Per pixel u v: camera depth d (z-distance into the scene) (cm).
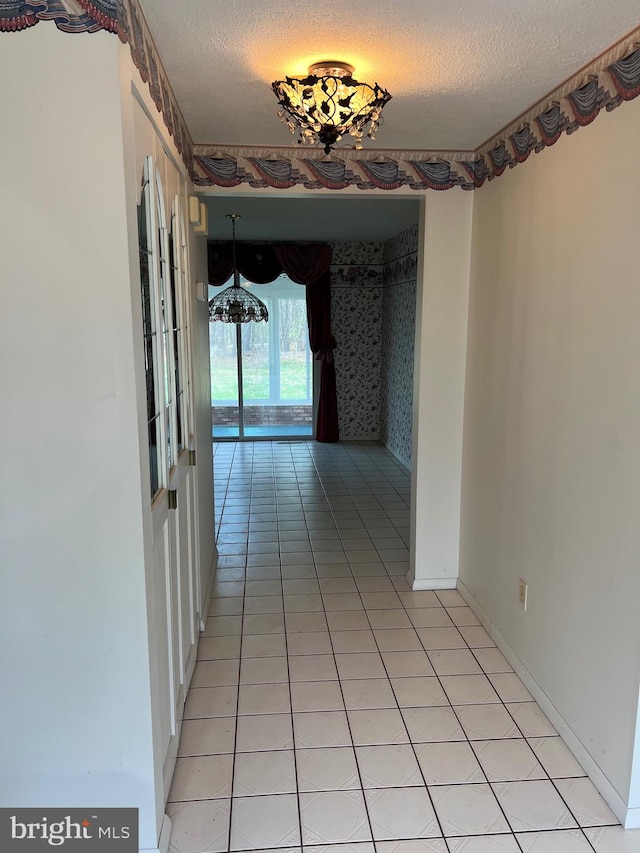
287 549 405
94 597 150
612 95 181
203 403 317
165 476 194
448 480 331
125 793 161
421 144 287
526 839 177
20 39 128
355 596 334
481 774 203
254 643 286
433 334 315
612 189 182
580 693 206
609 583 188
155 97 177
